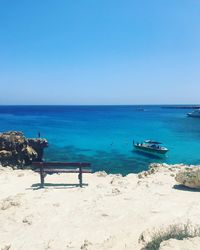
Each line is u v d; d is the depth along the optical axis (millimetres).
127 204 12008
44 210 11859
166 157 42469
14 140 35312
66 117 143500
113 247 7984
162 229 8438
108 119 127438
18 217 11289
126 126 92375
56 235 9812
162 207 11414
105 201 12555
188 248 6625
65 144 54250
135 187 14406
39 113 189750
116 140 59594
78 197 13328
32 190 14758
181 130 79688
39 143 38094
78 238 9500
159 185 14508
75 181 16828
